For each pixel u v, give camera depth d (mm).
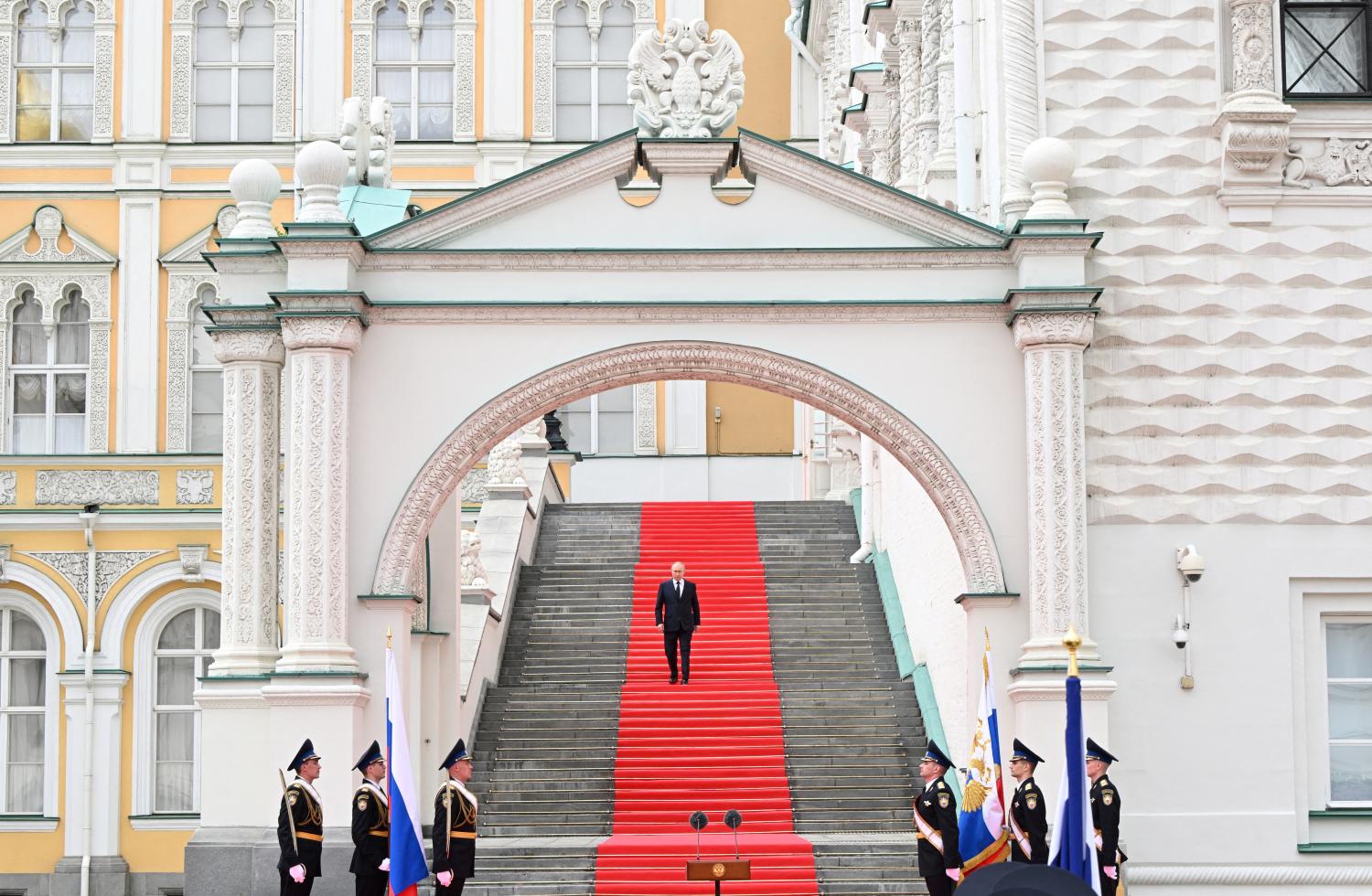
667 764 31344
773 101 56250
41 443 54875
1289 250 26000
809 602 37156
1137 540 25422
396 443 24359
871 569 38406
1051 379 24281
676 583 33969
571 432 54906
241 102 55938
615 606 37406
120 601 48031
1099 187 26094
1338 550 25578
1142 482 25438
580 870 27031
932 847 21922
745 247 24672
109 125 55500
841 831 29469
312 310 24016
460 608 31859
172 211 55281
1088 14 26422
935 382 24609
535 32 55844
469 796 22562
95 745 47500
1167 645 25266
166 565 48094
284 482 30016
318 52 55719
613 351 24500
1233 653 25328
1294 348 25875
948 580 29344
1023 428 24562
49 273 54969
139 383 54719
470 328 24547
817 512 42531
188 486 48844
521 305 24406
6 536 48156
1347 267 26016
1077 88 26344
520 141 55500
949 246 24656
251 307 24672
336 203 24547
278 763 23562
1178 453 25562
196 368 55000
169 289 55000
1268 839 24984
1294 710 25391
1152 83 26281
